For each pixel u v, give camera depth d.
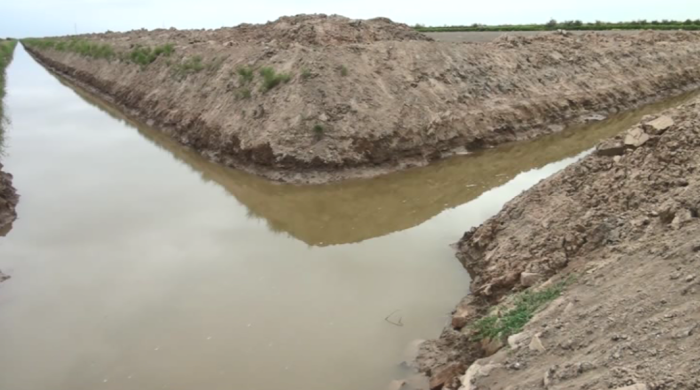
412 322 9.04
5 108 29.41
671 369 4.88
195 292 10.22
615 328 6.02
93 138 23.00
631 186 9.13
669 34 32.53
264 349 8.47
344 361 8.12
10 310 9.77
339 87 18.31
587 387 5.24
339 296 9.93
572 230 9.06
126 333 9.01
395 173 16.97
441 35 38.06
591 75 25.47
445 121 18.80
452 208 14.30
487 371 6.65
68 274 11.04
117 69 33.34
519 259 9.27
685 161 8.85
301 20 26.39
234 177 17.41
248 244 12.44
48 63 52.84
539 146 20.00
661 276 6.42
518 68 23.48
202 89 22.52
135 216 14.20
